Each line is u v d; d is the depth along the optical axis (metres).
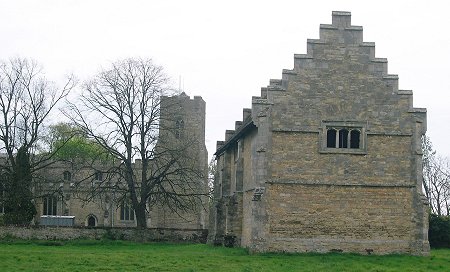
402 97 37.91
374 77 37.91
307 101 37.47
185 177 66.75
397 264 32.28
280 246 36.44
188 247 46.97
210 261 32.41
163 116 64.31
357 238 36.88
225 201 48.81
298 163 37.03
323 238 36.72
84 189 84.56
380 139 37.59
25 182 61.38
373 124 37.66
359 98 37.75
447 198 85.31
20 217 61.09
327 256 35.12
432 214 47.91
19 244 48.53
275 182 36.78
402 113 37.81
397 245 36.91
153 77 59.78
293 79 37.53
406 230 37.06
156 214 86.69
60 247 45.94
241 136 43.78
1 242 49.75
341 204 37.00
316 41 37.84
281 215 36.62
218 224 48.66
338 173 37.16
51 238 52.97
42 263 31.22
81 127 59.34
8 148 61.81
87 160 82.25
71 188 84.00
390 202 37.22
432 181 83.56
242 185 43.81
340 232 36.81
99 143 57.94
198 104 89.69
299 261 32.72
